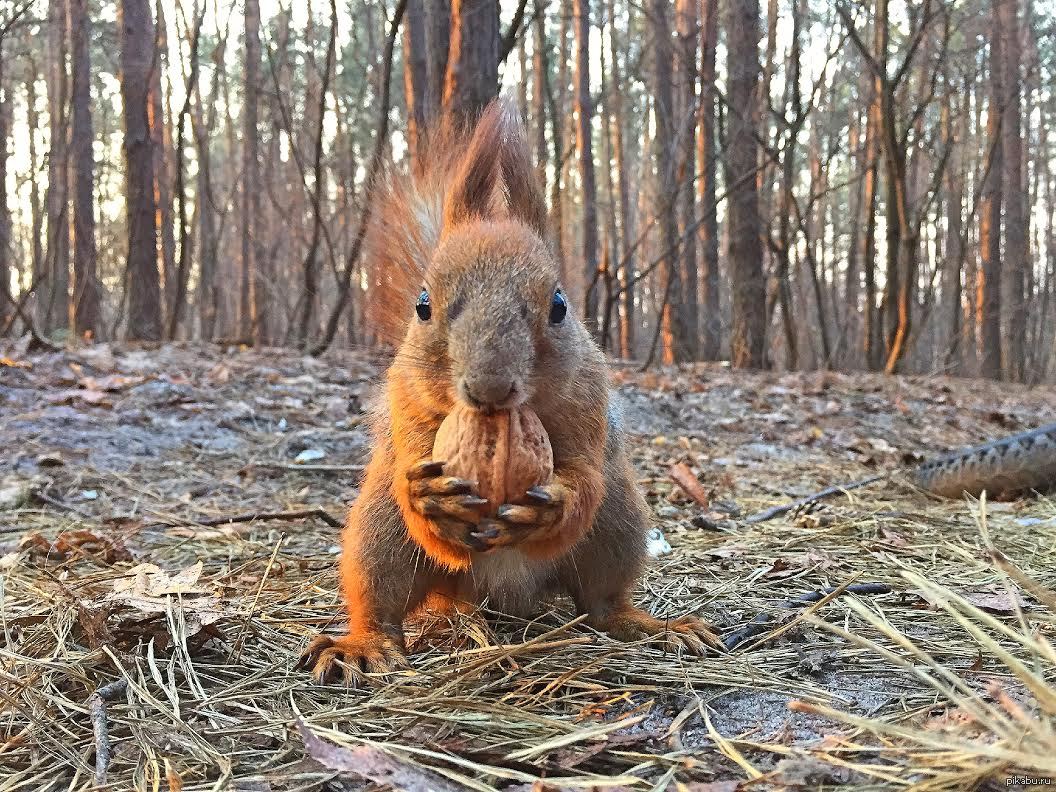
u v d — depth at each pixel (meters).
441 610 0.36
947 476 0.62
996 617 0.34
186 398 0.80
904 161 1.54
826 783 0.21
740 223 1.60
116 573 0.40
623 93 3.10
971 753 0.19
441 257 0.27
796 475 0.71
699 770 0.22
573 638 0.32
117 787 0.22
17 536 0.49
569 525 0.27
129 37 1.53
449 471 0.26
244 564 0.44
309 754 0.22
